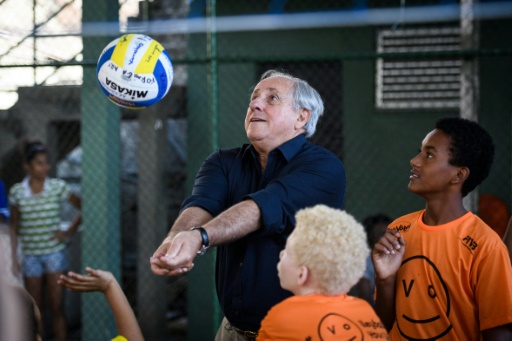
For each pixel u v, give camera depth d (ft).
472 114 18.10
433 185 8.20
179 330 21.95
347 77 21.47
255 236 8.50
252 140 9.16
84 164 18.31
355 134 21.48
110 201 18.35
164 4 21.11
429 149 8.28
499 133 20.95
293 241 6.61
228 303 9.06
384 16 20.99
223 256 9.27
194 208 9.06
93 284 7.33
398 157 21.38
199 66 20.98
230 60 16.01
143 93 9.26
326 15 21.36
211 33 16.19
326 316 6.48
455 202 8.23
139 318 20.45
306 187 8.69
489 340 7.70
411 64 21.43
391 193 21.36
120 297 7.34
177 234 7.61
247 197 8.32
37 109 21.84
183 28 20.67
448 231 8.08
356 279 6.58
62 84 20.70
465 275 7.84
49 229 18.45
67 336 20.80
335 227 6.50
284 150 9.06
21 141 21.89
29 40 19.69
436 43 21.44
